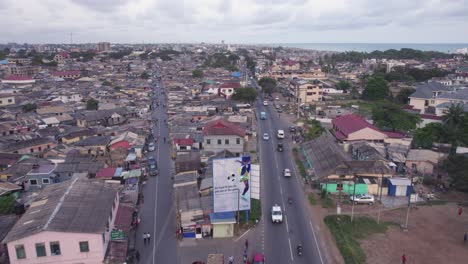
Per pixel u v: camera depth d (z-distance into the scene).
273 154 85.38
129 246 46.19
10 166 68.06
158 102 153.12
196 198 54.44
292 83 171.25
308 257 45.09
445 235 50.06
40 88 170.00
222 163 48.66
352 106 145.75
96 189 49.69
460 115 90.19
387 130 102.44
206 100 140.75
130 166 73.25
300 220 54.50
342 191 63.38
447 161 66.69
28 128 98.38
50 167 66.88
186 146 84.19
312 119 114.62
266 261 44.09
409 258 44.62
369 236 49.69
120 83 190.00
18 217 47.81
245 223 52.84
